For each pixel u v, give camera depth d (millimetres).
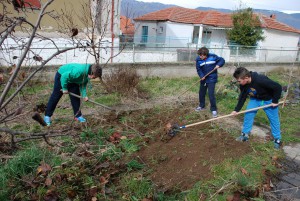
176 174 4078
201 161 4379
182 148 4762
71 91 5262
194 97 7805
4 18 2119
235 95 7902
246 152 4738
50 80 8211
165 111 6547
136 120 5898
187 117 6164
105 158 4242
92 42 2613
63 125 5234
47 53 8867
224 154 4590
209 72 6176
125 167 4113
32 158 3803
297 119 6734
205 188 3766
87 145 4457
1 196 3244
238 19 20312
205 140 5035
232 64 11914
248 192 3645
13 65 2359
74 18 8953
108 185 3738
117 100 7121
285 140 5473
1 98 1904
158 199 3482
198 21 24062
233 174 4000
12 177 3561
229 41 20641
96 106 6629
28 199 3291
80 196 3457
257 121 6312
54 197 3305
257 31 20266
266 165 4398
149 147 4777
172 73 10336
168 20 23078
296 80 11570
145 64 9742
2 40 1976
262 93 4664
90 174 3857
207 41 23375
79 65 4906
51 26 9062
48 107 5289
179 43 20781
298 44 24875
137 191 3621
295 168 4516
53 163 3881
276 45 23766
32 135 2109
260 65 13086
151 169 4141
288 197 3756
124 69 8250
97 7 3812
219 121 5988
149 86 8641
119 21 9922
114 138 4730
